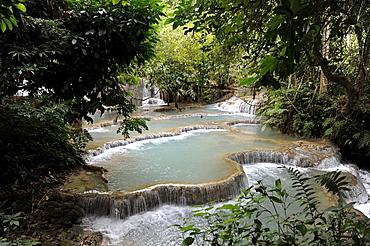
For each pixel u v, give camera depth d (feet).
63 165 19.39
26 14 10.75
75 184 17.81
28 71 10.12
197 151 26.22
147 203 16.76
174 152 26.08
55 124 17.85
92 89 11.53
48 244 12.32
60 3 12.36
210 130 35.63
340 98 26.25
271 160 25.22
